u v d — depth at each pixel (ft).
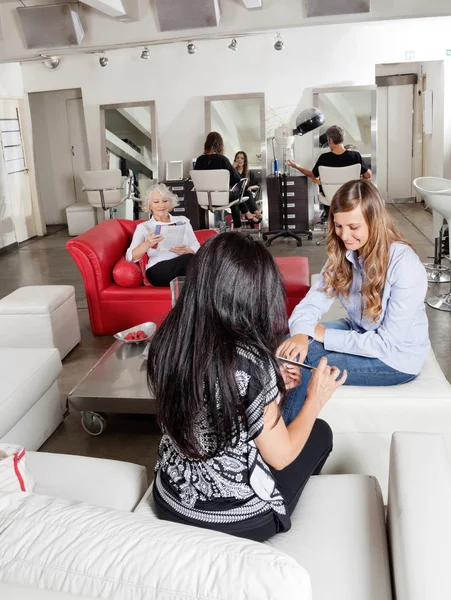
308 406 5.11
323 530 5.27
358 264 8.02
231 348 4.29
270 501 4.97
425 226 28.43
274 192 28.25
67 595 3.53
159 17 21.36
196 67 29.43
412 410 7.58
